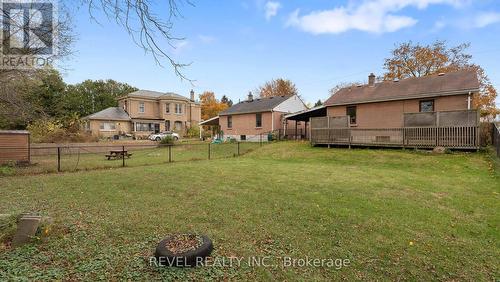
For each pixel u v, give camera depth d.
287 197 6.41
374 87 20.56
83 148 21.23
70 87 48.59
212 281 2.95
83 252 3.59
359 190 7.03
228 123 31.27
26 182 8.36
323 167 11.32
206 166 11.80
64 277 2.97
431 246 3.91
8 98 10.70
